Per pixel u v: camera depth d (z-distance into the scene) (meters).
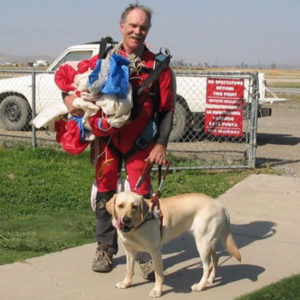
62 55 11.40
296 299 3.90
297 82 42.59
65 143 4.19
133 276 4.40
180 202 4.10
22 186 7.02
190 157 9.12
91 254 4.83
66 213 6.14
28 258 4.70
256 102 8.23
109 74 3.88
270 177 7.71
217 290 4.14
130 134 4.22
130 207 3.70
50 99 11.35
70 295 4.00
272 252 4.99
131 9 4.11
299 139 12.30
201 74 8.41
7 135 10.90
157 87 4.16
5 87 11.66
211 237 4.10
